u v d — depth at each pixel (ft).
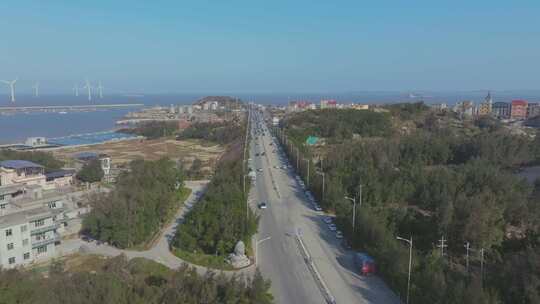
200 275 180.75
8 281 142.61
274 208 307.17
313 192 337.72
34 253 227.40
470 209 237.04
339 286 185.98
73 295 139.85
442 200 270.67
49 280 156.15
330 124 610.24
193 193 369.50
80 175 430.61
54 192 302.86
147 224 250.98
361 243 226.58
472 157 458.09
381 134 601.21
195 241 229.25
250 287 153.89
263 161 493.36
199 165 474.90
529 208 265.34
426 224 245.45
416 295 163.02
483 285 168.04
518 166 490.49
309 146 516.73
